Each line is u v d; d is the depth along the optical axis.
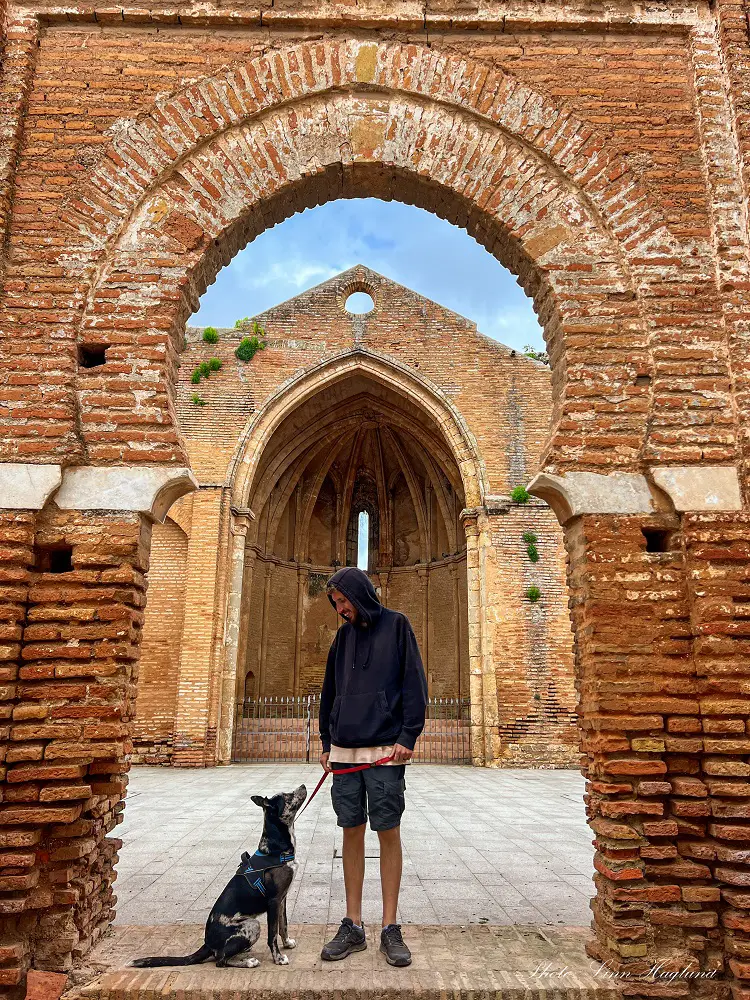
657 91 5.59
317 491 24.23
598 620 4.43
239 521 17.64
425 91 5.58
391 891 4.08
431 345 18.58
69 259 5.05
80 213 5.15
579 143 5.43
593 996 3.66
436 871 6.20
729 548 4.55
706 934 3.95
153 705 16.52
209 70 5.55
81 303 4.98
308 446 22.45
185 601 16.66
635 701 4.29
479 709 16.28
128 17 5.57
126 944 4.22
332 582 4.47
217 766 15.96
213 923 3.90
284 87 5.54
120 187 5.24
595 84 5.59
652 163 5.39
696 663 4.38
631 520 4.64
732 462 4.76
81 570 4.46
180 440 4.83
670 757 4.24
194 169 5.40
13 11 5.54
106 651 4.32
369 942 4.25
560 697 16.05
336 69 5.59
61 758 4.11
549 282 5.20
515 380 18.17
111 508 4.58
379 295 19.11
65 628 4.35
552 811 9.61
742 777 4.12
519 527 17.06
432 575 23.75
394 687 4.35
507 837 7.77
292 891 5.49
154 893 5.39
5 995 3.69
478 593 16.98
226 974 3.74
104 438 4.74
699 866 4.03
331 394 20.69
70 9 5.55
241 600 19.20
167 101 5.44
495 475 17.45
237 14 5.60
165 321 5.02
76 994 3.59
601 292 5.14
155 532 17.61
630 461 4.77
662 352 4.97
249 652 21.16
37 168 5.23
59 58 5.50
